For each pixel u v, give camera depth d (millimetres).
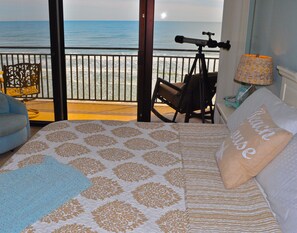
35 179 1567
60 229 1235
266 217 1361
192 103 3908
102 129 2312
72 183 1551
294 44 2301
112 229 1250
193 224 1299
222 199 1480
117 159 1850
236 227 1296
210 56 4605
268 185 1501
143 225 1280
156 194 1502
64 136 2146
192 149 2021
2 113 3295
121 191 1518
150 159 1868
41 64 4133
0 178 1562
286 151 1515
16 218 1274
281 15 2588
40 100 4242
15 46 4113
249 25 3559
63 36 3904
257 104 2076
